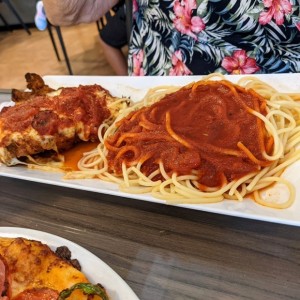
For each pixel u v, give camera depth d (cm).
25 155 97
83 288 54
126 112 103
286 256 63
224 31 118
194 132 85
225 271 63
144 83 115
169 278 63
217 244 68
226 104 89
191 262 66
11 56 373
